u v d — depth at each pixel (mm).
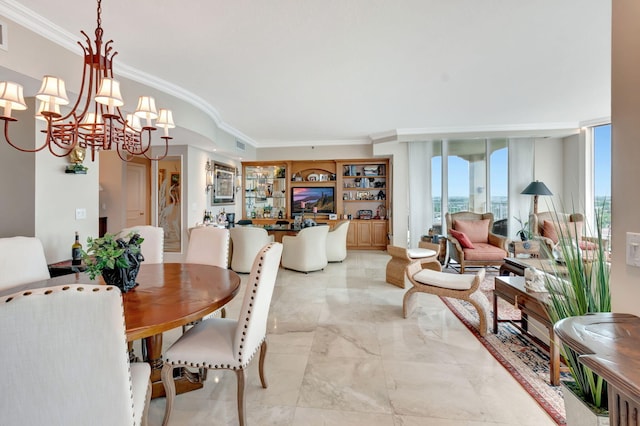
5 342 854
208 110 4574
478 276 2797
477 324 3014
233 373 2201
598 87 3830
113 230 6219
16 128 2781
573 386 1308
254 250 4910
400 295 3947
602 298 1249
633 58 1118
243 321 1624
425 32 2566
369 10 2262
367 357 2385
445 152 6344
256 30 2521
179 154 5516
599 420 1127
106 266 1678
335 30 2527
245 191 7930
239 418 1611
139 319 1364
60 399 940
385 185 7543
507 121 5473
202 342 1688
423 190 6402
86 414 975
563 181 6062
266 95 4070
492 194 6203
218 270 2318
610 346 871
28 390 906
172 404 1637
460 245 4938
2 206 2805
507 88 3852
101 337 945
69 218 3111
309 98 4188
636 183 1104
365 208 7801
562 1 2172
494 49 2859
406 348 2527
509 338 2703
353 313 3320
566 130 5598
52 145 2893
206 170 6145
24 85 2463
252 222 7516
